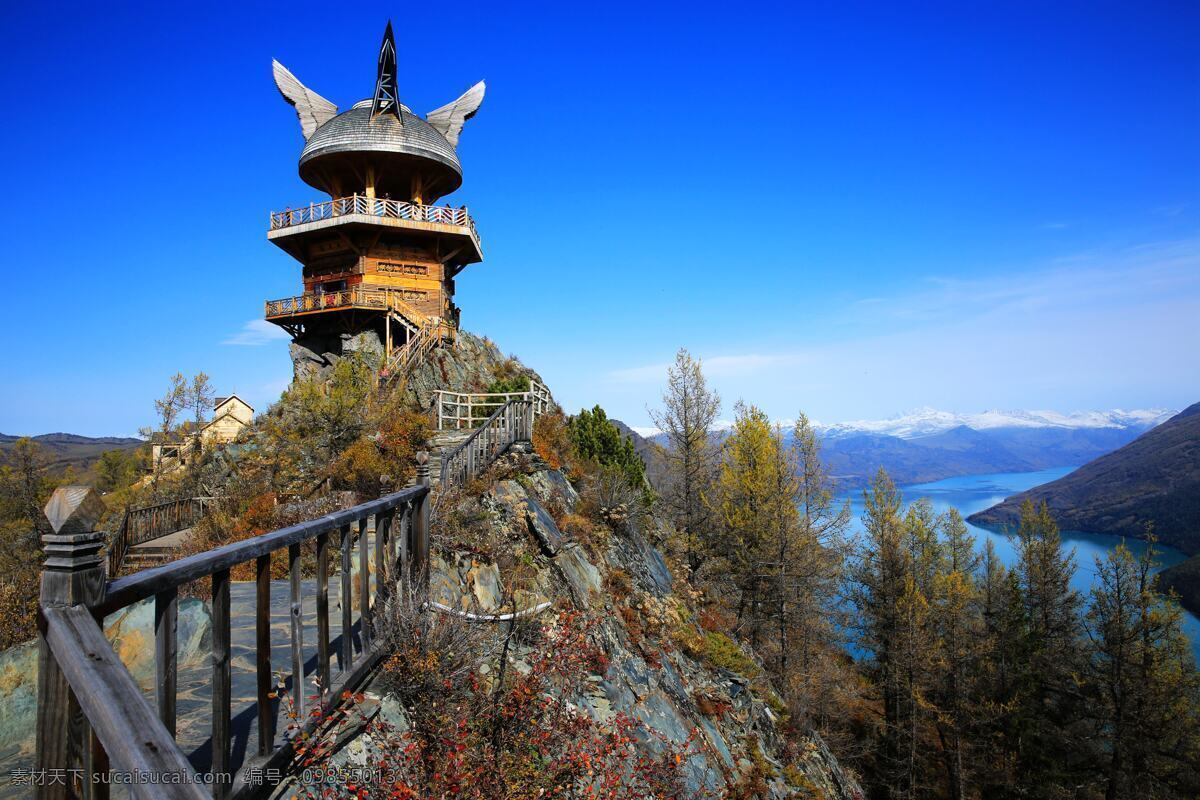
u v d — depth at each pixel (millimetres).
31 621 10969
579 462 22844
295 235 36375
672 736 10852
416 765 4473
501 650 7504
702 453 34406
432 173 38750
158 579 2869
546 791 5289
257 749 3674
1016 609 37969
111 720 2074
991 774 34219
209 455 26000
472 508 12398
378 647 5410
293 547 4148
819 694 31219
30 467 29234
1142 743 30344
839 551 33594
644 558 18781
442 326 36250
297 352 37594
